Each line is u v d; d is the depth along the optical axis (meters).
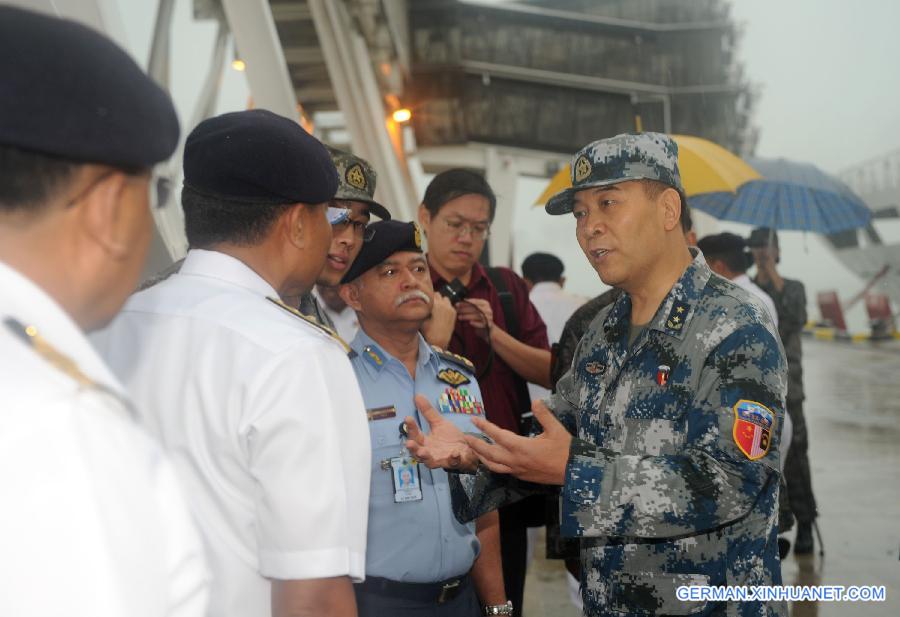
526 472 1.49
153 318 1.17
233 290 1.19
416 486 1.89
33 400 0.56
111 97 0.64
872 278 22.61
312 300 1.99
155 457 0.66
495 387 2.82
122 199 0.67
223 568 1.09
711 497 1.43
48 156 0.62
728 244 4.60
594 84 19.31
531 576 4.51
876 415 9.80
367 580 1.85
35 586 0.53
